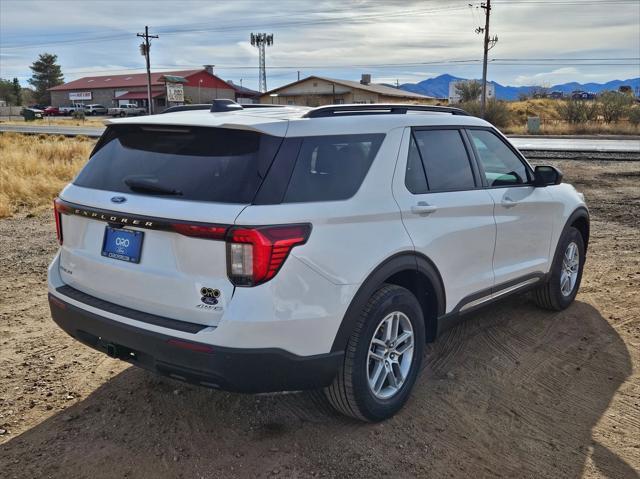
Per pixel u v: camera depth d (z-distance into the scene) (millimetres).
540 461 3305
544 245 5059
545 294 5383
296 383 3092
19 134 31938
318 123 3287
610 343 4855
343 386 3354
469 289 4188
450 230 3898
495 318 5383
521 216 4660
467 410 3807
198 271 2965
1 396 3912
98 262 3359
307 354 3084
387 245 3402
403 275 3730
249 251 2850
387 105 3908
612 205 11312
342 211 3184
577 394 4035
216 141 3184
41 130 40312
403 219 3561
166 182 3150
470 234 4090
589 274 6707
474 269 4223
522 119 56938
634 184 14352
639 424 3682
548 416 3758
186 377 3055
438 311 3941
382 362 3547
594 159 20422
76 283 3578
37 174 14148
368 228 3322
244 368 2918
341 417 3703
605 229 9117
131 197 3207
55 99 99688
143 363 3213
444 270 3891
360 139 3484
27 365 4371
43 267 7000
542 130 43219
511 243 4590
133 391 4000
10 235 8766
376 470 3193
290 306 2963
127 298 3260
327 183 3219
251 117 3312
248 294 2879
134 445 3395
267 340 2924
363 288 3264
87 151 19469
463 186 4160
